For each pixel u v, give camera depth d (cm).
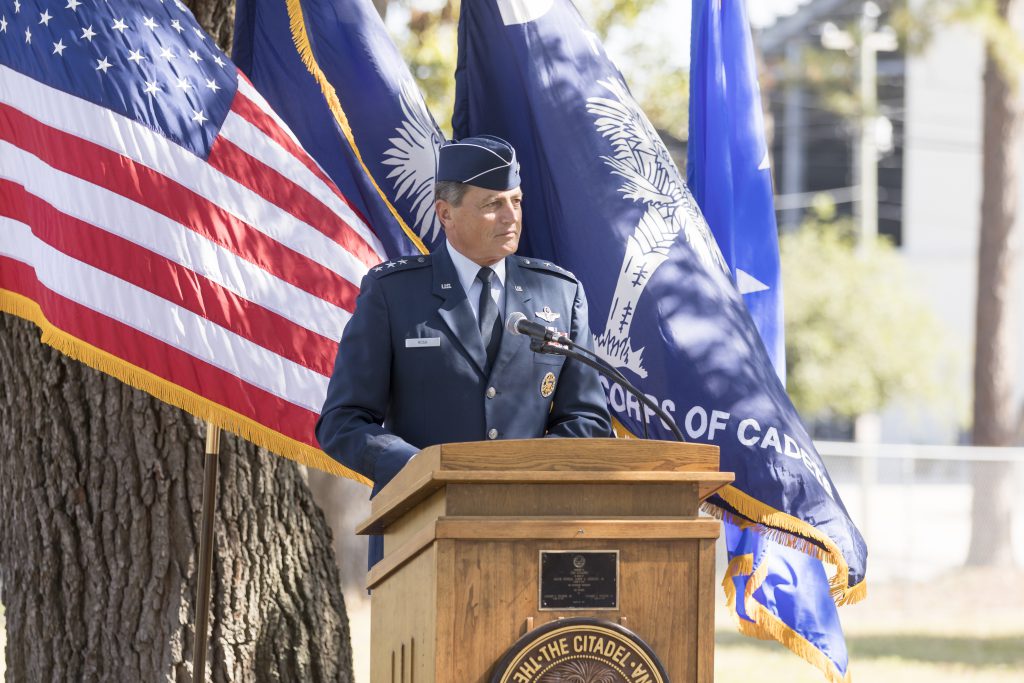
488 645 616
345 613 1177
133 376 956
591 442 632
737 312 1009
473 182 821
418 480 644
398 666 680
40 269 984
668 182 1051
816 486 955
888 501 4638
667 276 1004
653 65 3036
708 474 632
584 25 1091
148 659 1084
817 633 1069
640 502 636
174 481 1105
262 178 1016
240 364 977
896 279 5419
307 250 1013
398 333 828
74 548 1101
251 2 1135
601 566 624
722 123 1166
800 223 7794
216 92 1022
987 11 4131
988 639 2602
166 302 968
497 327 838
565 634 614
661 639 627
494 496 628
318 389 991
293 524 1152
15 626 1119
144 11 1022
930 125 7412
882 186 7894
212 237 988
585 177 1037
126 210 973
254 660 1108
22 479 1120
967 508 4478
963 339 7144
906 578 3284
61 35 1001
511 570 619
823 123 7700
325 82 1081
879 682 2103
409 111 1102
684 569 630
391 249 1105
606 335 1005
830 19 6350
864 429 6538
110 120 985
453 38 2588
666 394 980
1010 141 4509
